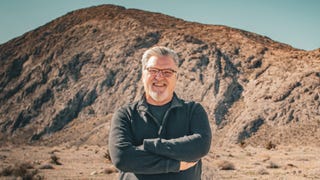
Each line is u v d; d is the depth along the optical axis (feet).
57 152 169.37
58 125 500.74
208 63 505.25
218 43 545.85
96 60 568.00
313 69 463.01
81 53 586.04
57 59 588.91
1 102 562.66
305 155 156.46
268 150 205.87
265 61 507.71
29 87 567.18
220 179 73.77
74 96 526.16
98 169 96.07
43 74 578.25
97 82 533.96
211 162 99.86
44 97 542.57
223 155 149.69
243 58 517.14
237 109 446.60
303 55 506.48
